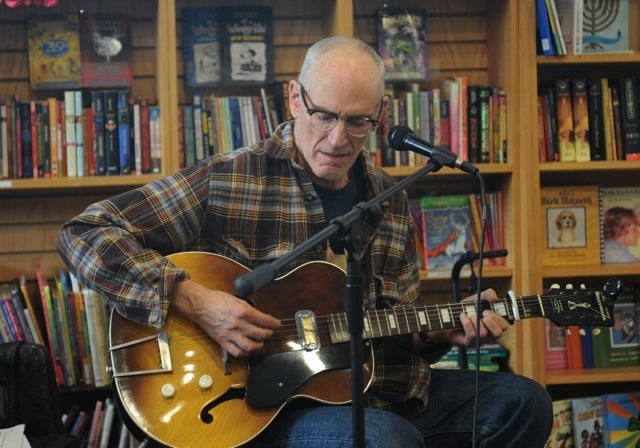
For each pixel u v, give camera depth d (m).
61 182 2.85
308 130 2.07
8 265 3.13
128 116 2.94
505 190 3.17
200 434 1.92
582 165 3.10
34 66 3.06
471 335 2.15
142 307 1.98
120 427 2.95
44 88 3.06
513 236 3.11
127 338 2.00
